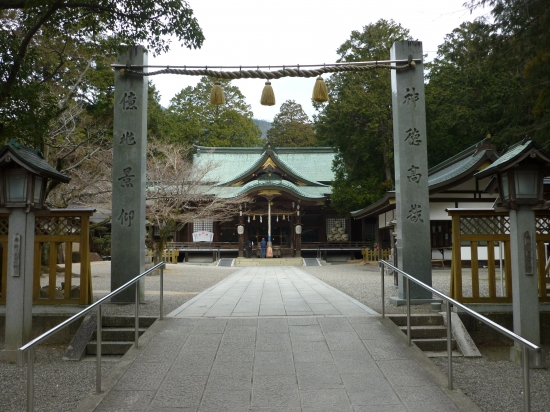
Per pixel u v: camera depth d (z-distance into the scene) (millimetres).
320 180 37281
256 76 7895
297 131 50250
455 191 20078
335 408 4078
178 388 4527
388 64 8500
